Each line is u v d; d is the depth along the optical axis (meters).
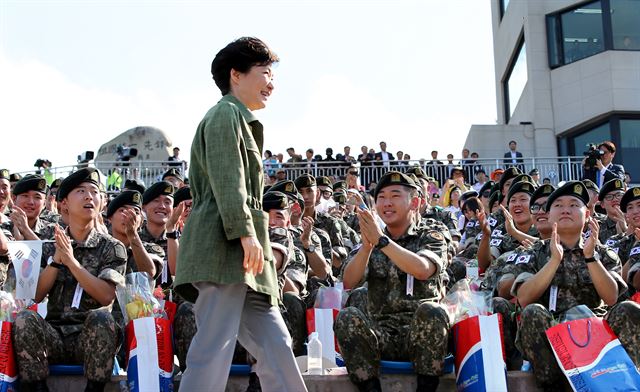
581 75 28.59
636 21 28.52
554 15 29.58
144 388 6.32
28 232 8.55
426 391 6.32
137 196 8.12
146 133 27.47
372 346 6.35
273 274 5.21
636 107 27.83
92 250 7.03
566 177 23.59
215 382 4.94
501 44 34.19
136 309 6.59
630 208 8.92
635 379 6.09
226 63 5.45
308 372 6.89
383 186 6.95
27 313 6.43
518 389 6.51
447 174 23.30
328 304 7.73
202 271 4.93
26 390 6.41
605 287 6.77
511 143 25.64
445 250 6.86
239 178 4.93
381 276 6.91
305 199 10.98
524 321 6.47
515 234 8.98
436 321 6.29
